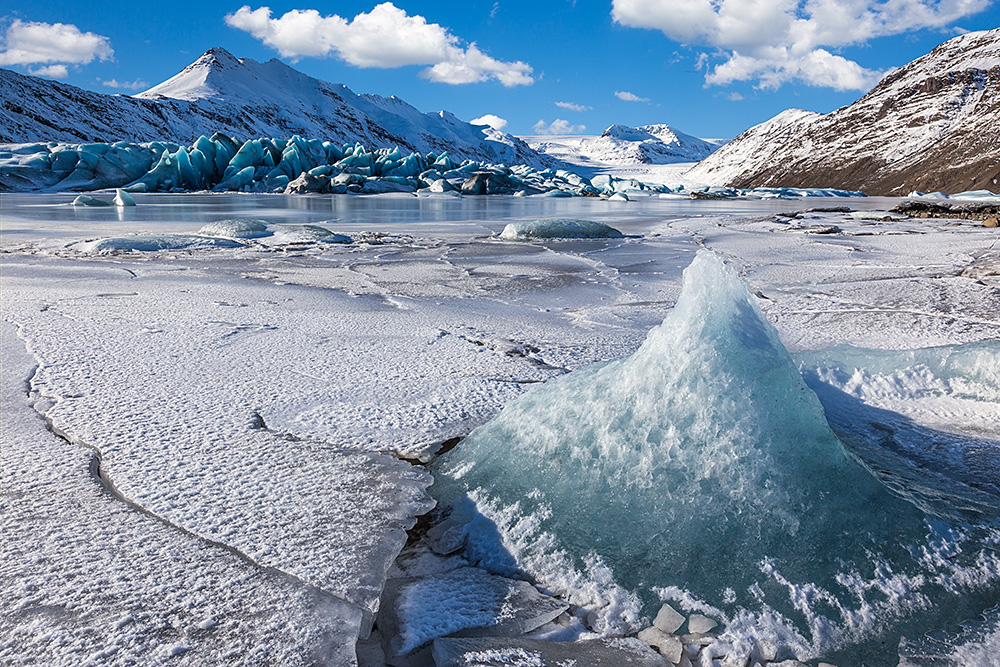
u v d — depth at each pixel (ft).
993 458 8.87
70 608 5.43
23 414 9.70
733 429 6.97
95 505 7.09
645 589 6.08
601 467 7.20
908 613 5.73
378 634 5.61
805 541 6.30
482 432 8.84
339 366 12.47
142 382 11.22
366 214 67.87
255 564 6.12
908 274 23.94
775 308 18.24
